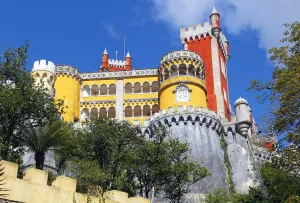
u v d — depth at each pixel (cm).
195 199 5097
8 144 2984
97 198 2322
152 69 7388
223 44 8356
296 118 2802
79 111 7150
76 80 7206
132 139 3825
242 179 5669
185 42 7869
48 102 3303
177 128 5953
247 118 6103
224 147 6044
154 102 7150
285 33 3041
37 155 3066
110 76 7425
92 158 3625
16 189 1947
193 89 6525
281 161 2961
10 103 2983
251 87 3008
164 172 3906
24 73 3312
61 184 2238
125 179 3850
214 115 6144
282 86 2880
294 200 2469
